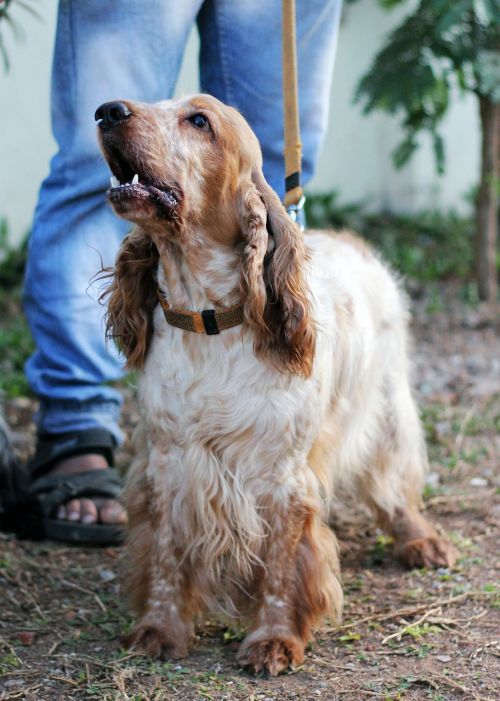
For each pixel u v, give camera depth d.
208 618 3.64
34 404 6.18
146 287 3.43
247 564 3.39
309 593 3.35
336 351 3.67
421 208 10.96
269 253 3.29
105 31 3.99
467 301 8.67
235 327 3.26
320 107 4.41
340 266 4.00
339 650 3.36
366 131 10.66
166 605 3.40
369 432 4.16
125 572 3.58
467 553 4.16
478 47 7.25
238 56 4.20
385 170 10.81
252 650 3.24
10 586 3.89
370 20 10.15
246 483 3.32
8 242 9.19
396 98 7.18
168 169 3.13
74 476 4.44
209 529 3.36
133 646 3.33
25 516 4.38
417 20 7.26
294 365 3.23
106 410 4.58
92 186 4.22
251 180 3.36
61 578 3.98
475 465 5.26
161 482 3.42
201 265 3.25
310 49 4.32
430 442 5.59
